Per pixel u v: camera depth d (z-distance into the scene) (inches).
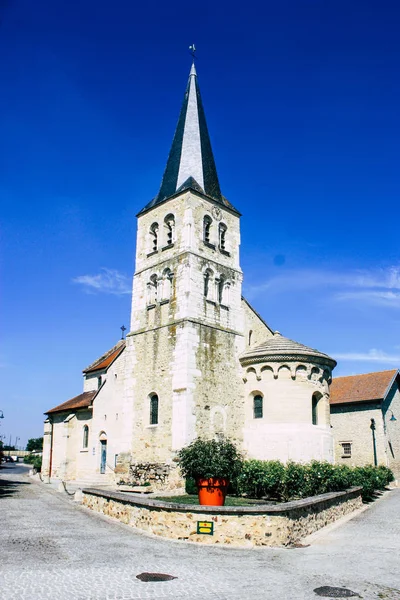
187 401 1096.8
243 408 1214.3
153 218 1360.7
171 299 1217.4
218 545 593.0
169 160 1434.5
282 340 1256.8
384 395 1555.1
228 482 712.4
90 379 1708.9
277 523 611.8
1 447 1740.9
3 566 444.1
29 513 790.5
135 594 384.5
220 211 1349.7
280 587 424.5
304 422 1127.0
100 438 1373.0
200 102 1487.5
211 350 1186.6
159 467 1108.5
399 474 1561.3
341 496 862.5
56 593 375.2
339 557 550.0
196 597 385.1
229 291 1293.1
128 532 652.7
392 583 447.2
